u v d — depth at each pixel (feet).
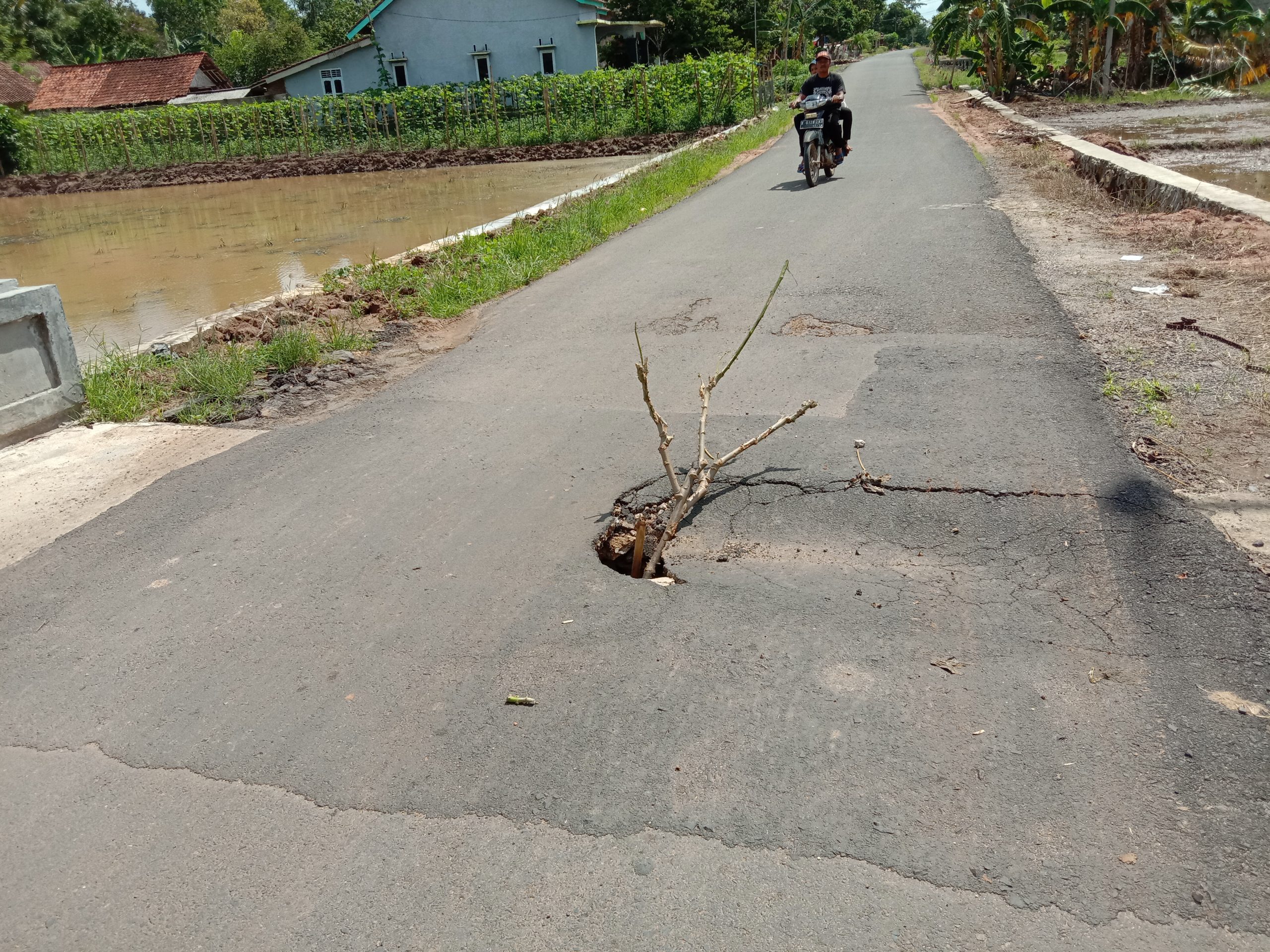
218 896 7.81
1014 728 8.90
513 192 69.41
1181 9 90.33
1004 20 92.63
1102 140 53.21
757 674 9.98
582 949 7.03
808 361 19.69
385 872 7.90
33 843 8.56
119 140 116.98
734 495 14.03
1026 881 7.31
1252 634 9.87
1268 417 14.85
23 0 193.06
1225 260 24.22
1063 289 23.03
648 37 143.64
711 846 7.87
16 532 15.01
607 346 22.35
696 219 38.34
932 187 40.16
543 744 9.23
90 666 11.19
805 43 186.19
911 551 12.13
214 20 267.18
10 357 18.84
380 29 124.26
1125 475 13.43
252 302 32.19
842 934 6.98
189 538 14.24
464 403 19.34
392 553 13.24
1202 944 6.72
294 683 10.53
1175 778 8.18
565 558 12.71
